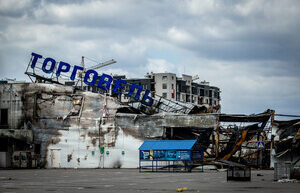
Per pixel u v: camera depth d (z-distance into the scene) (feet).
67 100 247.70
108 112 240.53
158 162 225.97
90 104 244.42
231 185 99.25
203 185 99.50
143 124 233.35
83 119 243.81
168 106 265.75
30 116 250.78
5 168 233.96
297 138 208.74
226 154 222.89
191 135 237.25
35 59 261.03
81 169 224.33
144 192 82.23
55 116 247.50
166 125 229.25
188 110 261.24
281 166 115.03
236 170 116.06
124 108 242.78
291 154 214.28
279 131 221.25
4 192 83.15
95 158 239.30
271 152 218.18
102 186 98.12
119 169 220.43
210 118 223.51
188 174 160.86
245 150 253.65
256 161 224.33
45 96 250.37
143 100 262.47
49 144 246.68
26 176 147.23
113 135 237.66
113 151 236.63
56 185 102.22
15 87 254.47
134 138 233.96
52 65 261.44
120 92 263.08
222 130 229.45
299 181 110.32
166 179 126.62
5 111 255.29
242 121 231.71
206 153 235.81
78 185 101.81
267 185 98.84
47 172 181.47
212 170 202.49
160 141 184.14
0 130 235.81
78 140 243.19
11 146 243.81
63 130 245.65
